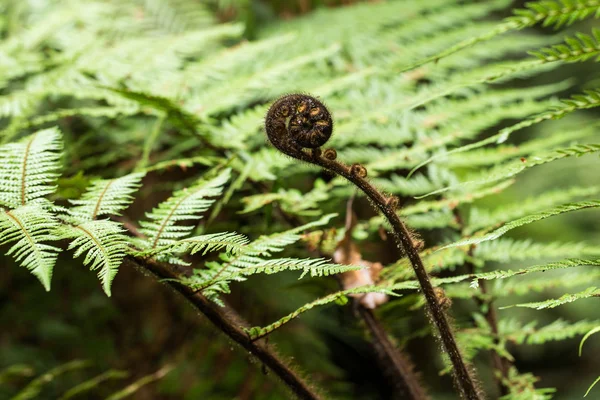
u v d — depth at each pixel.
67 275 1.83
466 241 0.84
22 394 1.32
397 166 1.21
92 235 0.82
